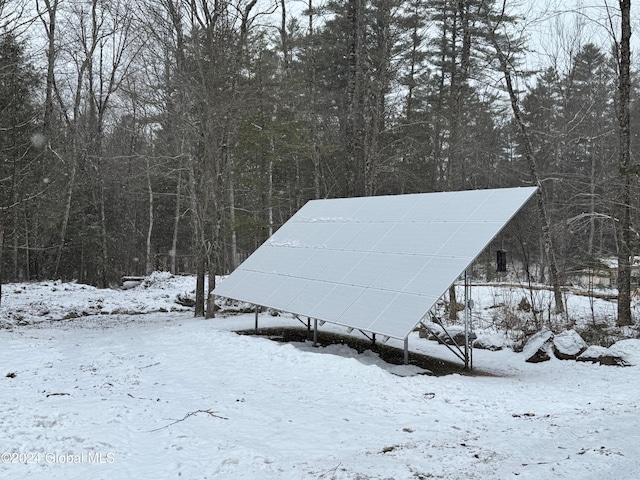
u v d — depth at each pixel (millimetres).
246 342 13234
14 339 14680
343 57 33500
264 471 5379
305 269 14039
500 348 13609
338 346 13969
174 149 26438
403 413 7688
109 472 5434
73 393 8750
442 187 28875
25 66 23906
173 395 8820
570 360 11852
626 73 15461
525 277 31500
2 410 7500
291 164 29609
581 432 5992
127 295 26875
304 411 7809
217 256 19953
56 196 28875
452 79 27953
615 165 26141
